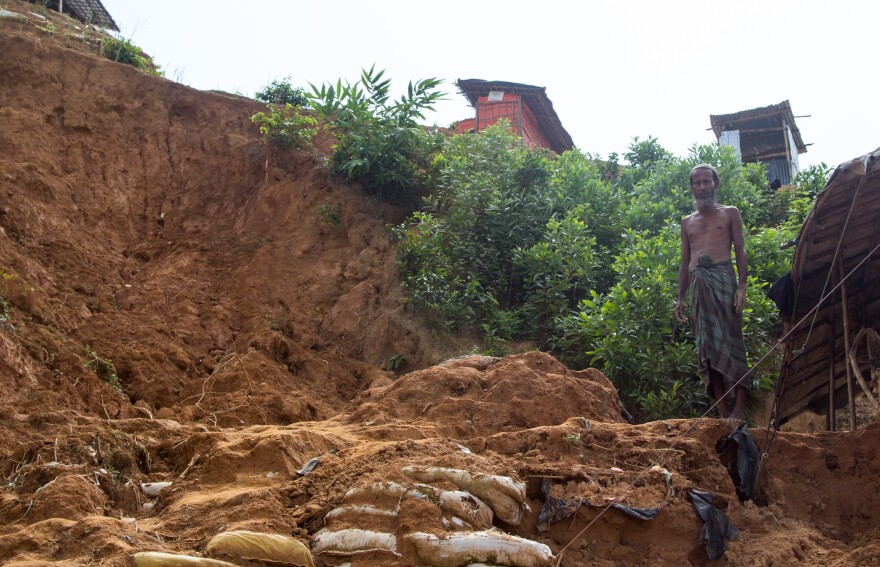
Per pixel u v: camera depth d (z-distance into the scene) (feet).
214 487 18.07
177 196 41.60
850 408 22.76
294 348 32.45
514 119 63.52
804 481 20.93
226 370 30.07
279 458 18.51
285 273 37.24
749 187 44.65
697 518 18.62
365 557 15.72
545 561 15.83
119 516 17.33
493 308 34.37
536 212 38.78
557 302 33.91
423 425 22.03
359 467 17.95
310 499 17.33
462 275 35.47
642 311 30.22
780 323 33.68
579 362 31.81
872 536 19.51
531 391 23.31
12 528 15.83
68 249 34.88
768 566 18.19
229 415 26.07
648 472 19.17
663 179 43.91
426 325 33.50
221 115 45.91
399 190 41.83
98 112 42.45
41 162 38.65
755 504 20.39
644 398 28.63
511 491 17.37
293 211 40.11
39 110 40.88
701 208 24.50
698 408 29.14
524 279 35.47
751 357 29.99
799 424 29.19
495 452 19.95
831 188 20.75
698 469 20.01
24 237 33.99
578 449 20.07
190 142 43.96
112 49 48.39
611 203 40.81
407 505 16.35
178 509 16.72
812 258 22.84
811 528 20.06
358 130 42.04
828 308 23.73
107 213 38.70
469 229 37.37
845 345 23.22
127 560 13.93
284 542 15.44
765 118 69.82
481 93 65.05
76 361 26.71
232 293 35.53
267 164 42.34
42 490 16.99
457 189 38.78
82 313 31.55
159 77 45.52
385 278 36.06
